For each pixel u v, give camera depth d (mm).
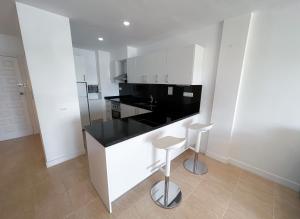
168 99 2965
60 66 2062
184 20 2049
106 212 1479
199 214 1488
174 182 1935
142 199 1651
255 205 1605
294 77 1668
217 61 2252
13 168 2170
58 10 1793
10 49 2990
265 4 1604
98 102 4234
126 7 1695
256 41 1860
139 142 1585
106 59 4203
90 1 1575
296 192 1784
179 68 2359
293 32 1613
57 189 1766
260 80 1901
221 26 2131
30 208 1511
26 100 3354
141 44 3330
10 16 1964
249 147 2131
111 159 1331
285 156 1845
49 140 2148
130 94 4047
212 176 2064
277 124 1853
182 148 2455
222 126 2291
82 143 2551
